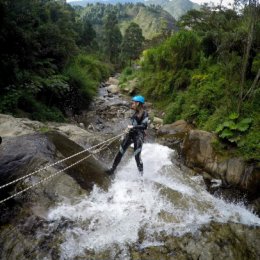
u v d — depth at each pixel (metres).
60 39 17.48
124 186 5.75
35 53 13.73
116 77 40.66
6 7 11.92
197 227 4.95
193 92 13.03
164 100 16.92
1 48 11.84
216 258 4.48
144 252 4.30
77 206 4.73
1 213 4.41
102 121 14.04
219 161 8.16
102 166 6.55
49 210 4.51
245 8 10.32
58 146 6.03
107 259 4.10
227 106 9.88
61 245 4.13
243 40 10.49
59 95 13.66
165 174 7.15
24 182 4.73
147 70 21.41
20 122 7.97
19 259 3.91
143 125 5.90
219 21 16.23
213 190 7.49
